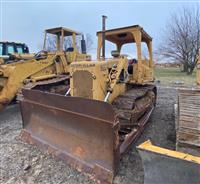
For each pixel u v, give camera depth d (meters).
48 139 3.62
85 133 3.07
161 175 2.11
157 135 4.45
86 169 2.92
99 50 5.00
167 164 2.05
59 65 7.47
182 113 2.69
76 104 3.06
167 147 3.87
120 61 4.29
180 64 29.19
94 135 2.95
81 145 3.11
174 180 2.03
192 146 2.62
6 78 5.88
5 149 3.74
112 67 4.14
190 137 2.63
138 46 4.67
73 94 4.01
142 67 5.06
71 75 4.04
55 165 3.18
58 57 7.42
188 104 2.65
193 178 1.91
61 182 2.80
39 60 6.80
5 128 4.96
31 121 4.02
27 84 6.02
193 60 25.28
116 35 4.96
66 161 3.17
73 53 7.78
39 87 6.29
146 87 5.39
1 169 3.13
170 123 5.23
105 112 2.75
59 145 3.41
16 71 6.04
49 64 7.13
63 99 3.22
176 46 27.16
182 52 26.36
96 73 3.72
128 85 4.90
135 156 3.47
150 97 5.26
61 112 3.33
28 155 3.49
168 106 7.14
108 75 4.02
